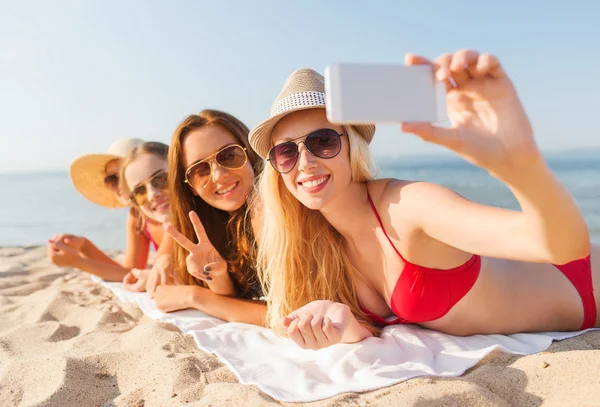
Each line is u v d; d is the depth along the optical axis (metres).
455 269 0.89
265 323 1.14
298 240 1.00
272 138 0.92
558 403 0.70
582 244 0.56
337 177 0.86
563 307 0.98
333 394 0.77
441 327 0.98
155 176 1.52
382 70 0.49
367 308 1.04
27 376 0.90
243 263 1.25
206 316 1.21
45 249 2.50
